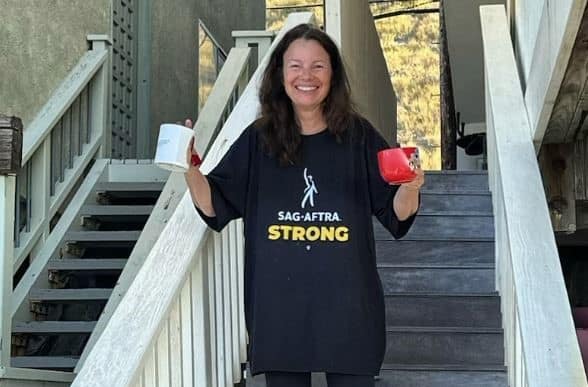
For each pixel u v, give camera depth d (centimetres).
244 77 499
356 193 209
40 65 461
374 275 209
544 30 265
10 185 296
